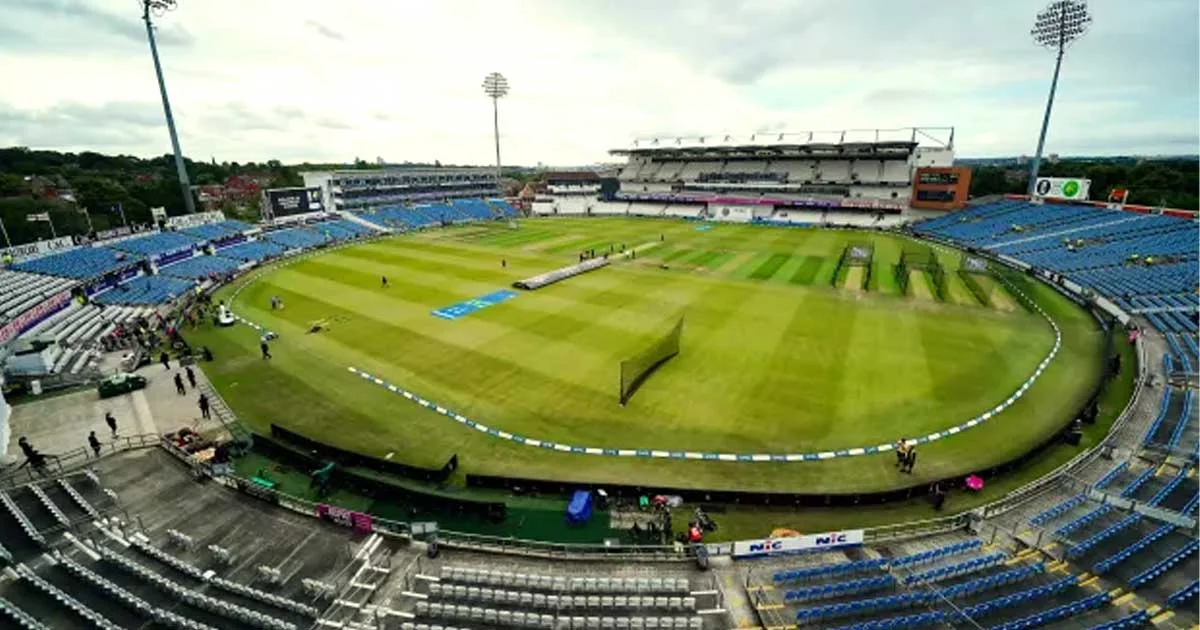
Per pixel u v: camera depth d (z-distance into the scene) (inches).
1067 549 610.9
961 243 2615.7
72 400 1010.1
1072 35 2743.6
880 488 763.4
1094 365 1162.6
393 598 556.1
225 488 732.0
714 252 2443.4
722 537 673.0
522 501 737.0
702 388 1047.0
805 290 1749.5
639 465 815.1
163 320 1488.7
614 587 559.2
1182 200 3211.1
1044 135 2972.4
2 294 1428.4
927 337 1310.3
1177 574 576.7
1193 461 785.6
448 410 973.8
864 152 3715.6
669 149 4247.0
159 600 548.4
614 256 2340.1
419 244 2733.8
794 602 547.5
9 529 648.4
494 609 540.1
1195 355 1188.5
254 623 520.1
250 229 2691.9
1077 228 2391.7
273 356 1217.4
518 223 3700.8
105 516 674.8
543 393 1031.0
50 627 512.7
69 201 3329.2
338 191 3673.7
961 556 615.2
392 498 738.2
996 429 909.8
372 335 1337.4
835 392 1029.2
